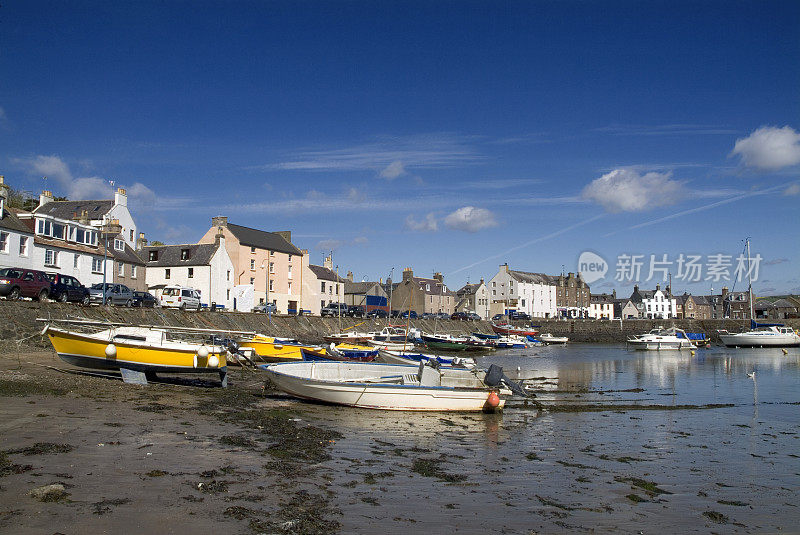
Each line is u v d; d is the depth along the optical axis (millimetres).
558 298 125000
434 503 9078
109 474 9219
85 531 6992
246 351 26188
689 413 19203
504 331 79625
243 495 8703
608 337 92375
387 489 9633
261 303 64438
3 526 6965
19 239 37094
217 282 58031
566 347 71375
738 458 13055
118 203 59250
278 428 13828
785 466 12375
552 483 10648
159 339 19859
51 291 31375
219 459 10617
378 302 90562
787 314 108188
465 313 93688
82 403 15094
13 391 15852
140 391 17984
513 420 17172
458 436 14617
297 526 7621
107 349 19047
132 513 7648
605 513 9062
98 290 36531
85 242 44312
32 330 27156
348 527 7797
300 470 10344
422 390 17609
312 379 17656
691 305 130875
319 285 73250
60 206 59344
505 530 8117
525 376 32531
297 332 51844
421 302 96562
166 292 44562
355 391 17469
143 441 11562
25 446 10531
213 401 17250
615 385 28047
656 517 8977
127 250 53250
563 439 14766
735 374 34188
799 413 19344
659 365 41469
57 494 8070
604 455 13133
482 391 17922
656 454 13352
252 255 64000
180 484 8969
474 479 10656
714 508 9531
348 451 12227
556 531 8195
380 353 30062
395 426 15414
